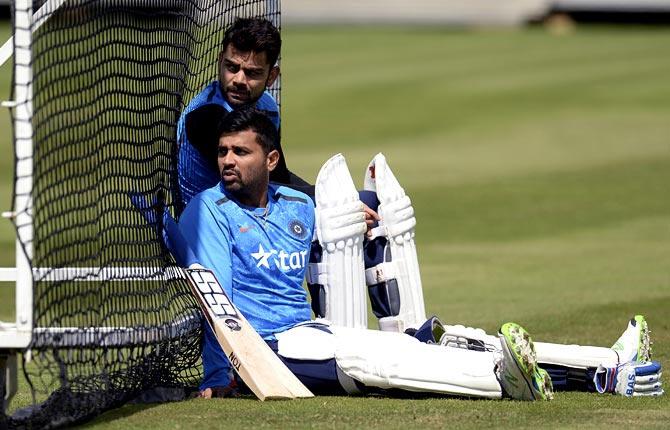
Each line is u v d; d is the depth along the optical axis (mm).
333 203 21547
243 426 16656
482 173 65875
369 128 82875
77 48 17562
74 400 17094
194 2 23328
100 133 18281
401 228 22734
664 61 111312
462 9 158750
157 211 20047
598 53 119375
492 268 39844
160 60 20594
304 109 89438
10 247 44531
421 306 22953
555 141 76750
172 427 16578
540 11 158375
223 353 19531
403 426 16672
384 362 18797
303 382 19578
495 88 96750
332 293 21594
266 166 20047
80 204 17578
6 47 18609
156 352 18953
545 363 20078
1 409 16594
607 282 35594
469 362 18719
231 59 21516
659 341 25562
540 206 56312
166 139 20859
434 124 83938
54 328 16688
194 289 19188
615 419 17234
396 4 159125
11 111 16781
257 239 19953
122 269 18750
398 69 108438
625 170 65625
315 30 149125
